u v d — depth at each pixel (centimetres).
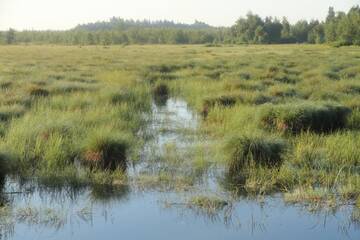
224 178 953
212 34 14488
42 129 1132
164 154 1120
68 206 803
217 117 1506
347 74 2597
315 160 1042
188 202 817
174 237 688
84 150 1032
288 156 1060
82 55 5009
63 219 743
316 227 723
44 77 2362
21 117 1330
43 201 825
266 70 2828
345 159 1044
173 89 2300
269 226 726
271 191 875
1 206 794
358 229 716
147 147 1198
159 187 893
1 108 1403
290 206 805
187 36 14288
